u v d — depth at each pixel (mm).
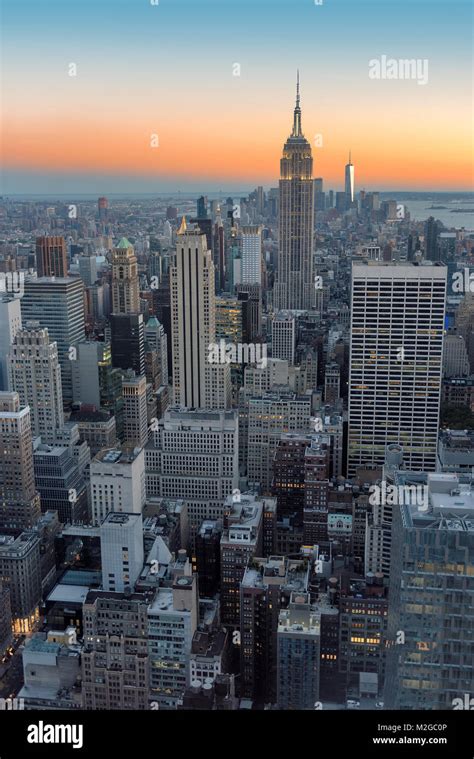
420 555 149750
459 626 151875
